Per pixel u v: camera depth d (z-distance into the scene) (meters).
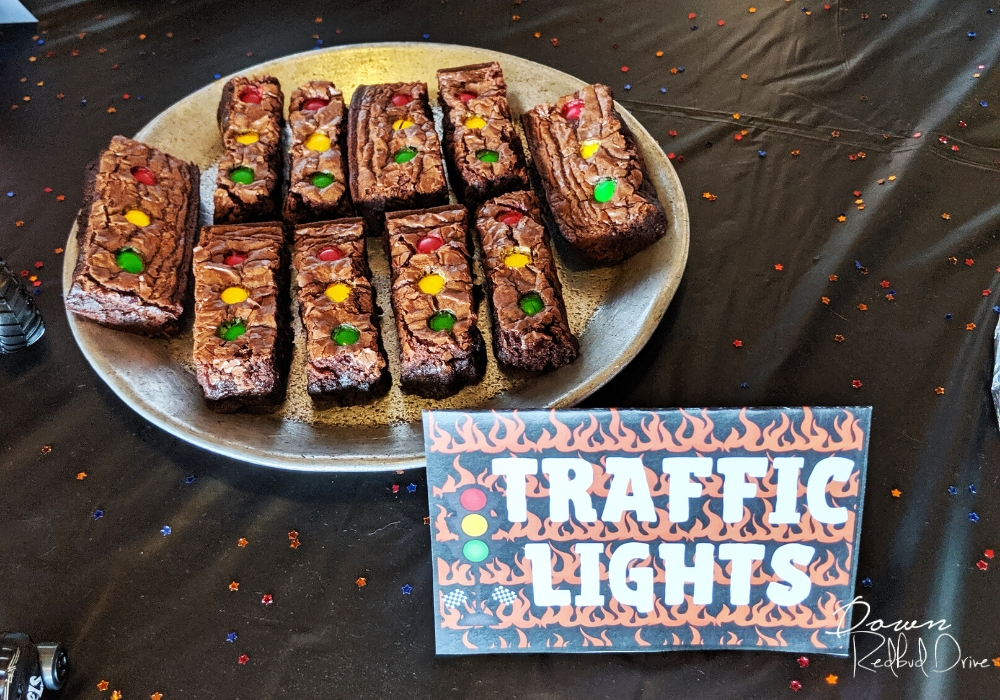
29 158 0.46
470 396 0.35
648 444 0.25
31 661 0.27
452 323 0.35
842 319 0.38
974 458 0.33
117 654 0.29
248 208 0.41
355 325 0.35
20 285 0.37
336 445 0.32
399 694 0.28
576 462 0.26
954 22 0.50
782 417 0.25
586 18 0.52
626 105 0.47
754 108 0.47
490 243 0.38
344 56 0.47
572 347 0.35
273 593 0.30
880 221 0.41
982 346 0.36
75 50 0.52
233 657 0.29
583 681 0.28
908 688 0.28
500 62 0.46
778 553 0.27
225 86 0.45
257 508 0.32
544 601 0.28
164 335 0.37
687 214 0.38
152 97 0.49
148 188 0.40
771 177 0.43
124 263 0.37
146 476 0.33
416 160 0.41
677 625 0.28
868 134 0.45
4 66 0.51
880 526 0.31
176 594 0.30
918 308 0.38
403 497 0.33
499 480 0.26
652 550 0.27
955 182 0.43
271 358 0.34
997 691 0.28
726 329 0.38
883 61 0.49
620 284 0.38
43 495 0.33
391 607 0.30
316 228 0.39
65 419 0.35
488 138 0.42
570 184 0.40
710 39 0.51
